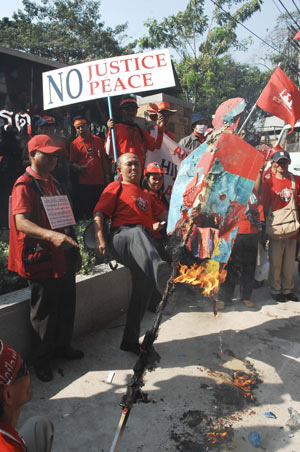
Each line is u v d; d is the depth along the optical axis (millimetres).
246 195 2756
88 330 3857
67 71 4398
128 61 4266
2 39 23547
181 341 3682
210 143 2822
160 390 2885
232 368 3203
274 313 4434
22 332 3119
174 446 2324
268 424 2518
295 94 3930
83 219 5570
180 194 2926
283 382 3006
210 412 2637
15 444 1033
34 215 2863
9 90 6348
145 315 4328
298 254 4922
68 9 25000
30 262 2846
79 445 2346
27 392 1176
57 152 2867
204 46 17469
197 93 18250
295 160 9516
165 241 3609
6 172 6012
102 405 2721
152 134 5102
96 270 4070
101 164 5703
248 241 4461
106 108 7922
